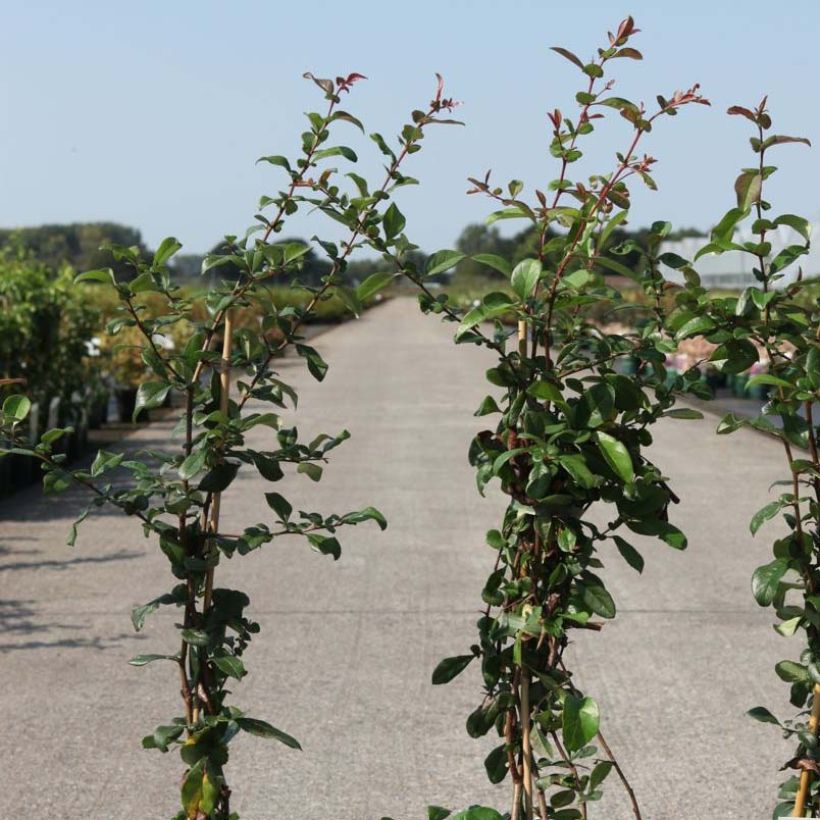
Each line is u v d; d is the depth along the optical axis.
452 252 2.54
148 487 2.56
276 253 2.62
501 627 2.48
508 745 2.62
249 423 2.57
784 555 2.49
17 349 13.65
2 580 8.33
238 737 5.37
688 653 6.56
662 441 16.09
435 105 2.59
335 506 11.18
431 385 24.53
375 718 5.57
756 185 2.37
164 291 2.63
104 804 4.64
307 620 7.23
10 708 5.73
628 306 2.60
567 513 2.40
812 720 2.55
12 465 12.66
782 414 2.43
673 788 4.80
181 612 7.44
